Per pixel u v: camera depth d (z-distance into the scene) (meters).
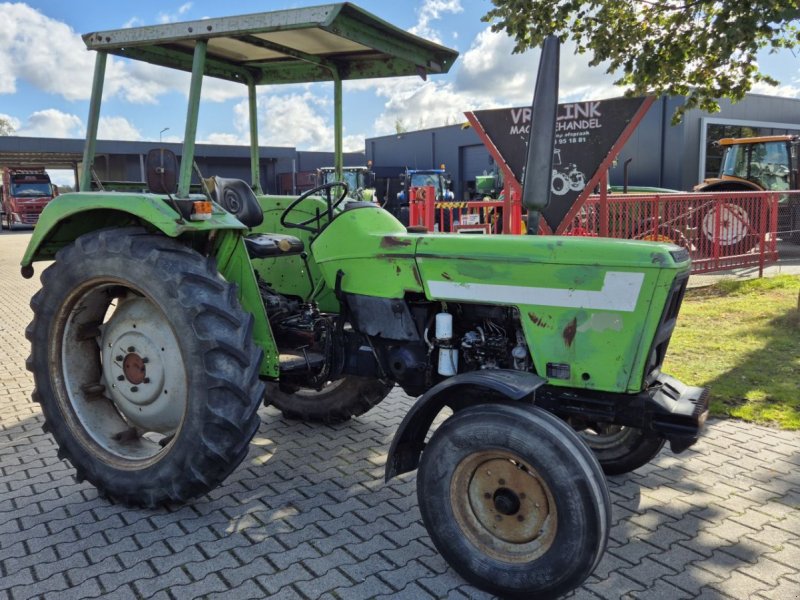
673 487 3.45
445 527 2.61
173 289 2.97
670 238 9.32
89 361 3.55
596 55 6.79
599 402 2.80
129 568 2.73
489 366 3.00
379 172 26.23
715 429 4.24
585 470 2.36
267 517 3.17
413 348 3.19
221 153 22.56
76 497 3.41
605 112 6.16
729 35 5.49
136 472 3.17
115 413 3.56
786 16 5.17
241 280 3.33
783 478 3.54
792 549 2.85
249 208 4.05
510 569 2.48
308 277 4.02
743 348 6.00
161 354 3.24
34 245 3.42
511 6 6.53
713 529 3.02
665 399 2.79
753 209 9.95
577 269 2.67
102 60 3.43
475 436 2.52
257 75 4.36
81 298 3.35
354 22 3.07
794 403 4.61
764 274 10.38
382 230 3.28
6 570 2.72
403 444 2.79
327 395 4.35
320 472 3.70
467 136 28.95
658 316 2.59
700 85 6.67
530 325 2.79
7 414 4.70
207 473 2.99
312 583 2.62
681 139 19.53
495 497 2.54
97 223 3.63
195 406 2.96
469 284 2.90
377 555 2.83
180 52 3.78
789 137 13.62
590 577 2.66
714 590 2.56
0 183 33.34
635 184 20.73
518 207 6.83
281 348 3.67
